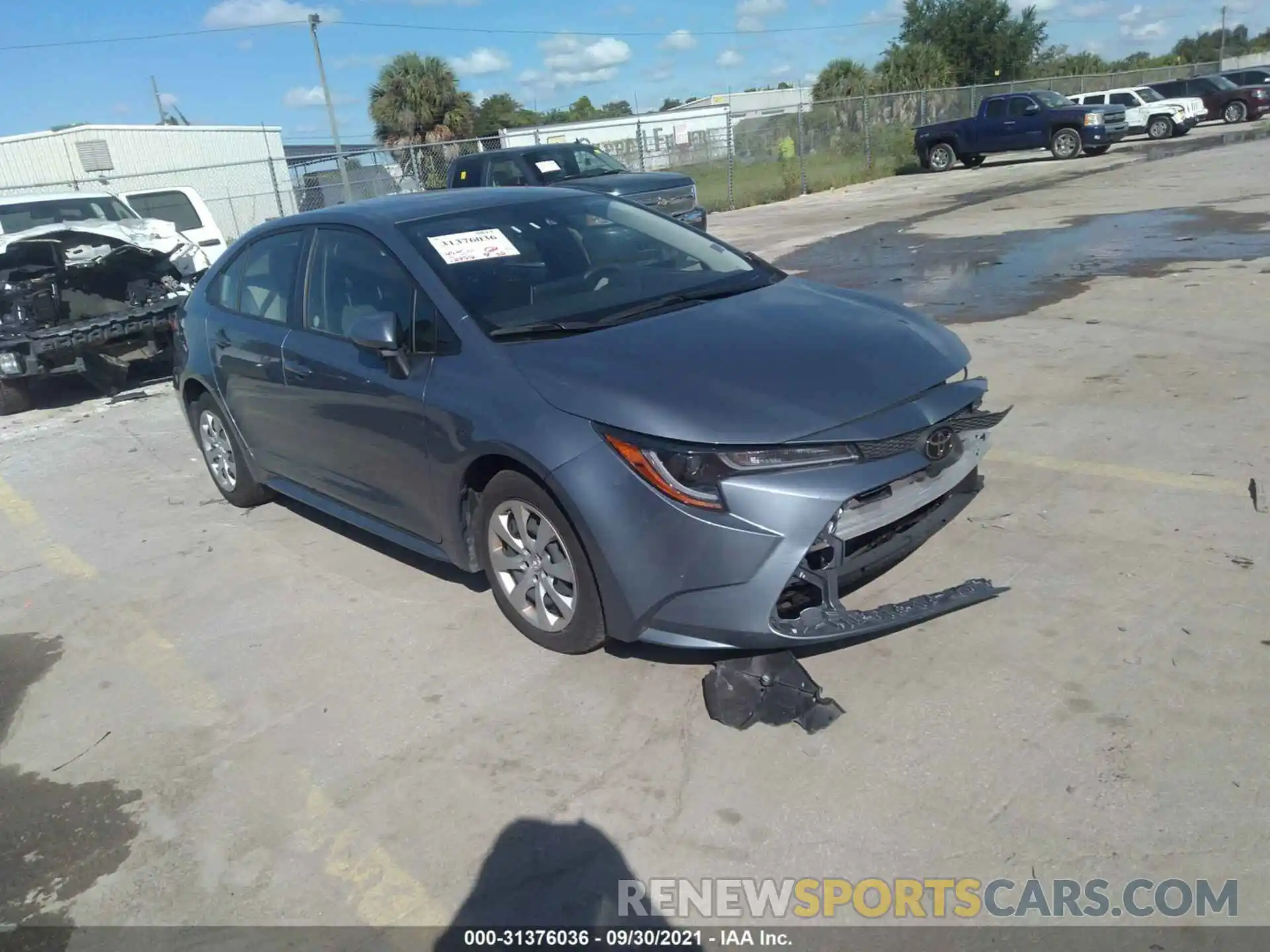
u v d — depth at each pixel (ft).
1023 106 84.43
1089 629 11.43
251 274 16.93
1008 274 32.68
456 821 9.69
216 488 20.57
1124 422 17.52
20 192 50.90
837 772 9.62
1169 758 9.29
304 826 9.89
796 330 12.08
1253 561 12.46
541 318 12.55
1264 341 21.29
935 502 11.93
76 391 31.83
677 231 15.87
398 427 13.03
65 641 14.52
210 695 12.51
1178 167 64.69
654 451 10.24
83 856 9.86
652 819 9.35
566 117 232.94
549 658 12.25
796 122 86.58
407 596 14.58
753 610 10.12
